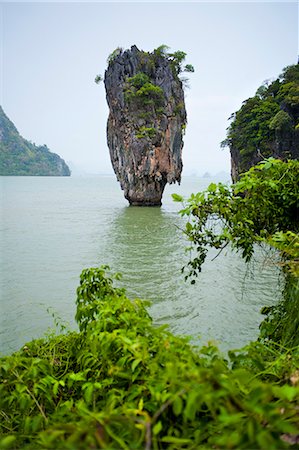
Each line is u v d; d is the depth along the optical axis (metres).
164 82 51.41
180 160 53.78
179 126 52.88
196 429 1.30
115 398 1.51
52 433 1.02
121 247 22.38
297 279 2.54
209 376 1.01
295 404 1.18
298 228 3.00
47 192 88.19
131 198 52.50
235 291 12.69
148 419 1.08
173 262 18.16
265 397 0.95
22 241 24.44
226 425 1.03
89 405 1.73
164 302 12.20
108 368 1.82
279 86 48.09
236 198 2.93
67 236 26.64
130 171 51.16
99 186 136.88
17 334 9.76
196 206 2.91
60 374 2.37
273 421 0.87
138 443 1.04
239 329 9.87
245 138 43.50
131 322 1.87
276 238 2.47
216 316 10.79
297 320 2.42
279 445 0.80
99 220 36.34
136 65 50.84
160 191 52.81
